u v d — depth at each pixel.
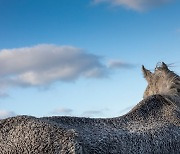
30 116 6.42
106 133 6.54
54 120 6.75
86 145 6.01
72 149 5.77
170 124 7.87
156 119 8.00
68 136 5.88
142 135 7.00
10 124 6.25
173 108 8.51
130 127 7.30
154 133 7.28
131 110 8.27
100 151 6.12
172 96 8.91
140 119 7.84
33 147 5.88
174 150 7.52
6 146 6.04
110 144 6.30
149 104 8.38
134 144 6.70
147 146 6.93
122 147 6.44
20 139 6.00
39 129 6.00
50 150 5.80
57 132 5.94
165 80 9.84
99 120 7.29
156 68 10.16
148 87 10.30
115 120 7.48
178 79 9.73
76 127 6.65
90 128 6.73
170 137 7.51
